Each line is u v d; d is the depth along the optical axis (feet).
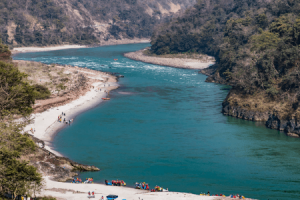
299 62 421.18
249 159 281.54
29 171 170.81
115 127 362.74
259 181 239.71
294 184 234.38
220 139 332.19
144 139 327.26
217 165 268.82
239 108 417.69
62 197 195.42
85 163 269.85
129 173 253.44
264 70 433.89
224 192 222.28
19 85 248.11
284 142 326.65
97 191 213.46
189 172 255.29
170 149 302.25
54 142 314.96
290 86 403.54
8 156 172.76
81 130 351.05
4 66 264.31
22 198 172.45
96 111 425.69
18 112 236.63
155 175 249.96
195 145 313.53
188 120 396.37
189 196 203.51
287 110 369.09
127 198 199.52
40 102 425.69
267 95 415.44
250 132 357.61
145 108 446.19
